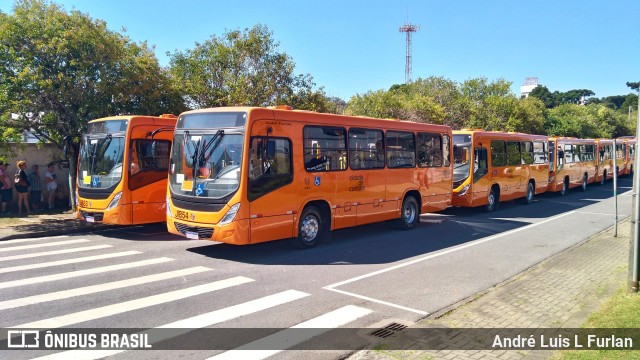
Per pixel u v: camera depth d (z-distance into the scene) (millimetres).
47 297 7133
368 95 32969
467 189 16891
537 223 15828
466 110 37594
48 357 5055
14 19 14086
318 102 23812
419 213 14586
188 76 21844
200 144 9961
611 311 6453
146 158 12602
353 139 11961
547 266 9734
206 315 6457
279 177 10016
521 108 39406
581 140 28078
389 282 8352
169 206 10383
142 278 8297
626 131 65688
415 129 14188
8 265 9227
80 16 15281
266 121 9781
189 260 9789
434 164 15062
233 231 9266
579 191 28328
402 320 6449
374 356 5223
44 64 14492
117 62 15625
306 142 10680
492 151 18281
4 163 16516
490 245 11992
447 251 11164
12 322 6078
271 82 22312
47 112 15297
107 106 15688
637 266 7277
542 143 22812
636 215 7258
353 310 6812
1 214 15938
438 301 7328
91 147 12875
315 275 8711
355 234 13336
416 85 41125
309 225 11000
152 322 6152
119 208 12023
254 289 7734
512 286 8211
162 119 13039
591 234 13859
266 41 22625
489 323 6320
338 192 11500
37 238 12438
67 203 18359
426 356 5199
